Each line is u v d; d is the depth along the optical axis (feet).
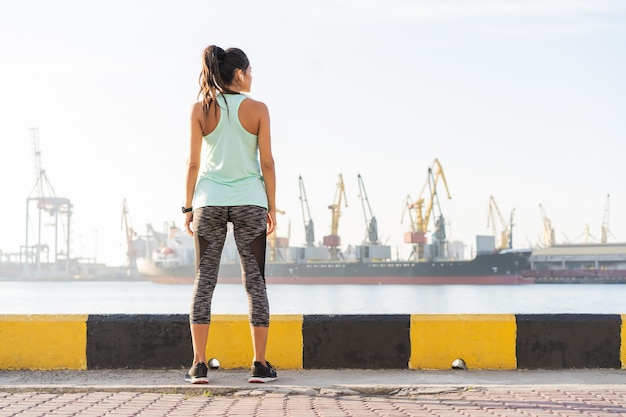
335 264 442.09
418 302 261.85
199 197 14.96
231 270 479.82
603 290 388.16
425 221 426.10
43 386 14.34
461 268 406.82
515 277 392.68
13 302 293.64
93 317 17.31
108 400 13.24
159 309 233.14
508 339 17.35
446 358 17.34
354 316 17.38
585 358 17.52
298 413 11.87
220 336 17.21
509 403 12.94
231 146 14.98
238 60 15.30
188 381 15.15
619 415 11.84
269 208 15.28
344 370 17.10
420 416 11.72
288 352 17.20
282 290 397.80
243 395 13.83
